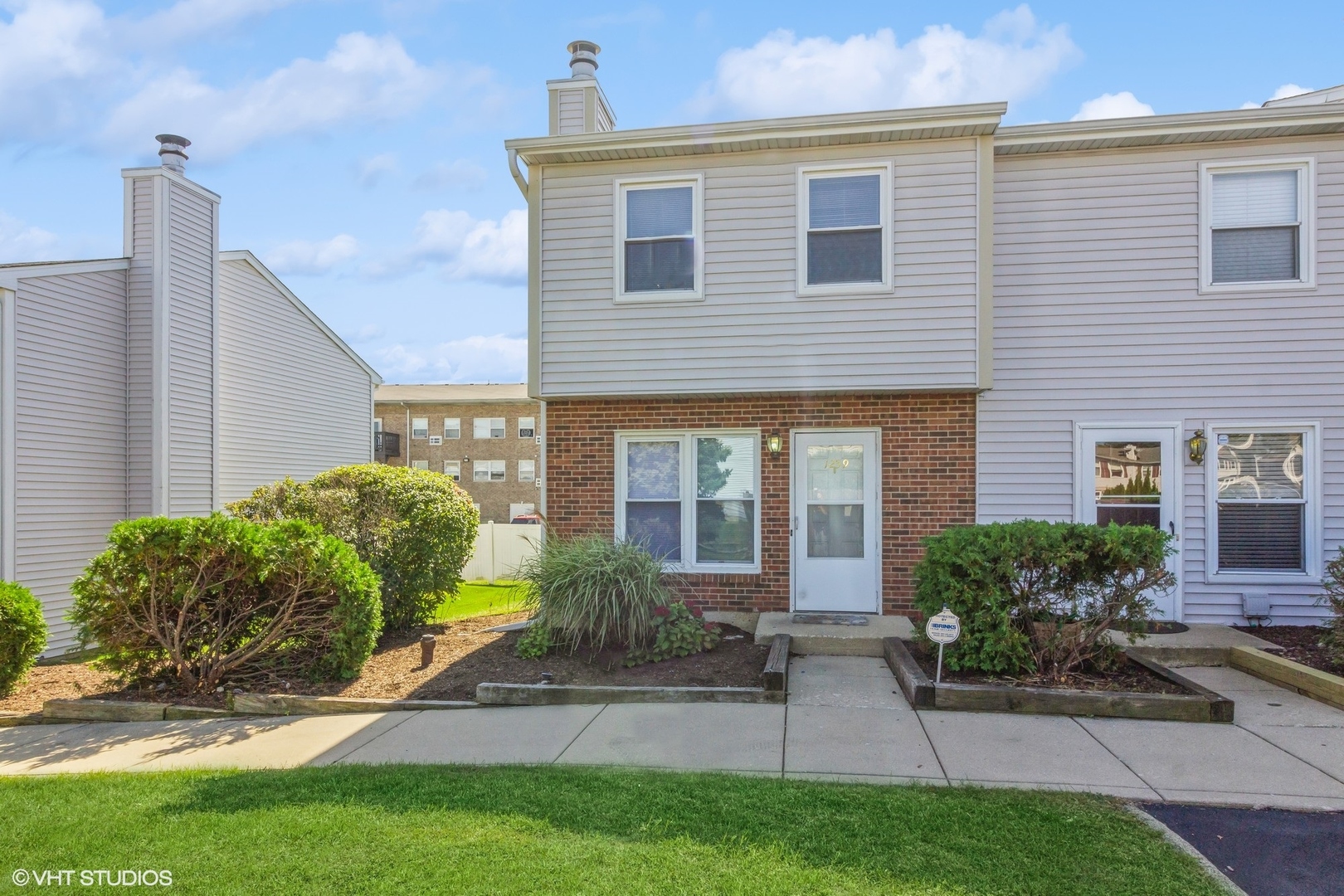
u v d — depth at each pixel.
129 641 7.26
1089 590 6.57
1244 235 8.76
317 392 17.62
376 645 8.59
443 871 3.53
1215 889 3.36
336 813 4.20
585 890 3.35
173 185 12.89
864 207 8.80
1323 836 3.94
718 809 4.18
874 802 4.26
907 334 8.62
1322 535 8.55
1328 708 6.14
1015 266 9.06
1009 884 3.40
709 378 9.00
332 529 9.10
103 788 4.78
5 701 7.45
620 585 7.50
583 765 5.05
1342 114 8.20
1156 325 8.82
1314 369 8.55
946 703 6.19
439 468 39.81
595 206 9.28
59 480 11.37
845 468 9.26
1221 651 7.59
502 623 10.48
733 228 9.00
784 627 8.44
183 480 12.95
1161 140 8.72
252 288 15.38
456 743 5.65
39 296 11.12
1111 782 4.64
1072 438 8.94
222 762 5.39
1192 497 8.75
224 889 3.41
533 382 9.34
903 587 9.06
